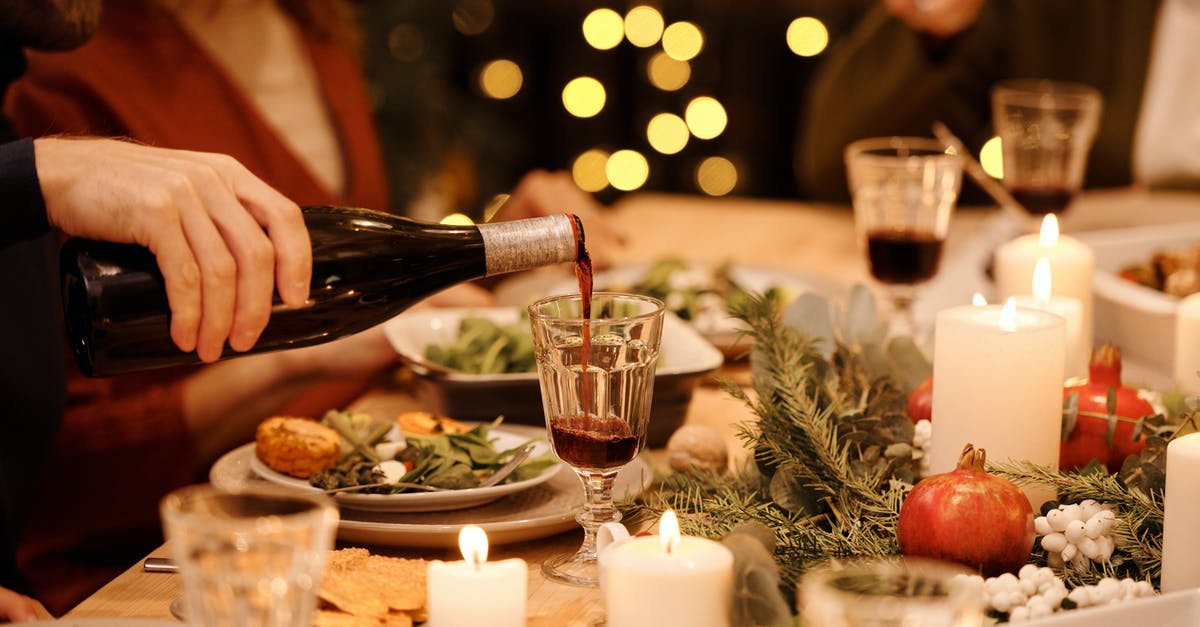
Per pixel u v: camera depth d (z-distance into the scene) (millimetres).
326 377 2117
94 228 1369
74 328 1378
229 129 2404
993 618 1340
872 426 1493
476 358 1817
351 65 2852
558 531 1497
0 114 1786
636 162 4852
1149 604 1284
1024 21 3453
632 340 1413
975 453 1380
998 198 2168
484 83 5352
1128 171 3344
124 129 2176
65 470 2051
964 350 1438
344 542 1489
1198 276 2000
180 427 2078
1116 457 1491
